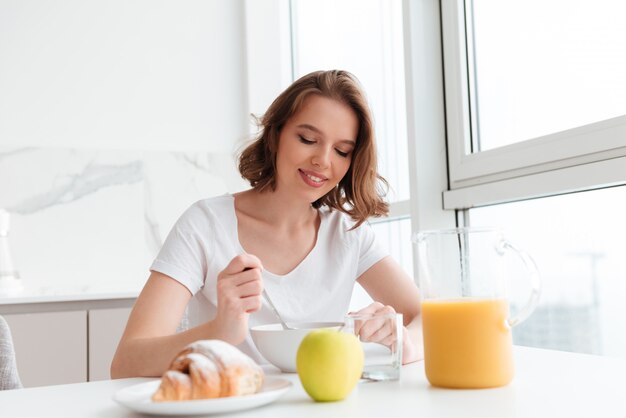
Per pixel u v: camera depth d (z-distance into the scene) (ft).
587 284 5.38
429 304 2.58
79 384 3.00
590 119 5.32
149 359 3.23
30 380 7.22
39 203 9.18
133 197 9.66
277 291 4.26
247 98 10.48
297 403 2.36
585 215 5.37
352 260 4.57
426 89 6.81
